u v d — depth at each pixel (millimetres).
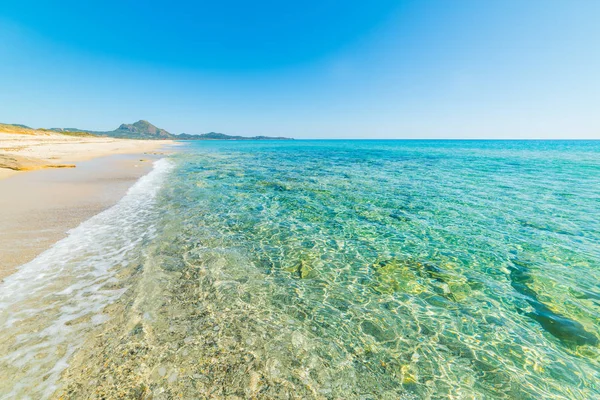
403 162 35281
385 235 9352
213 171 24422
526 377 3982
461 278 6715
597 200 14133
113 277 5984
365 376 3896
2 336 4105
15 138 49781
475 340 4688
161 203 12375
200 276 6316
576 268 7219
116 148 52969
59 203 11352
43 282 5621
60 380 3465
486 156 46188
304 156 47156
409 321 5129
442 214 11703
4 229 8203
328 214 11523
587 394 3738
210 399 3367
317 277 6617
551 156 45344
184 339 4328
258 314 5113
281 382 3691
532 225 10453
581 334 4816
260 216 11055
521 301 5801
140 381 3533
